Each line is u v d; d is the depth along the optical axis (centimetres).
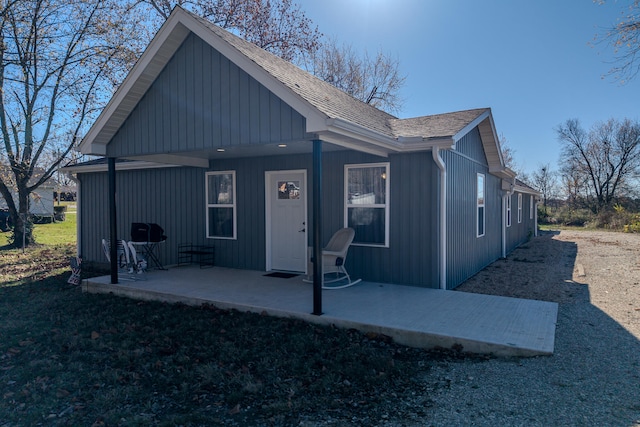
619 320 586
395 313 568
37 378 420
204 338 516
